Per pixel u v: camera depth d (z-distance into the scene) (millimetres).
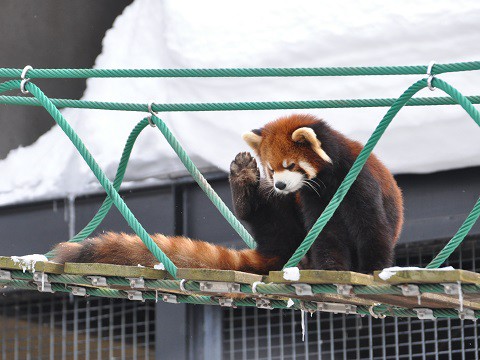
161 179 14023
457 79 12383
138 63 15078
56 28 16672
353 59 12891
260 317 14484
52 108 8391
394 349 13867
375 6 12914
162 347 14016
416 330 13648
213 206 13688
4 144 15844
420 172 12539
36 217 14984
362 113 12695
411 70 8000
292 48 13156
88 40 16750
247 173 8758
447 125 12250
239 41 13516
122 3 16891
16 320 16531
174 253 8336
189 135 13445
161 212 14023
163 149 13883
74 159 14805
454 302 7945
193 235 13758
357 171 7641
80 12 16781
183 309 13953
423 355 13109
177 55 13883
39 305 16328
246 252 8742
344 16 13000
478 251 13156
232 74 8656
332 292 7211
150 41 15180
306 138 8734
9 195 15164
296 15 13336
